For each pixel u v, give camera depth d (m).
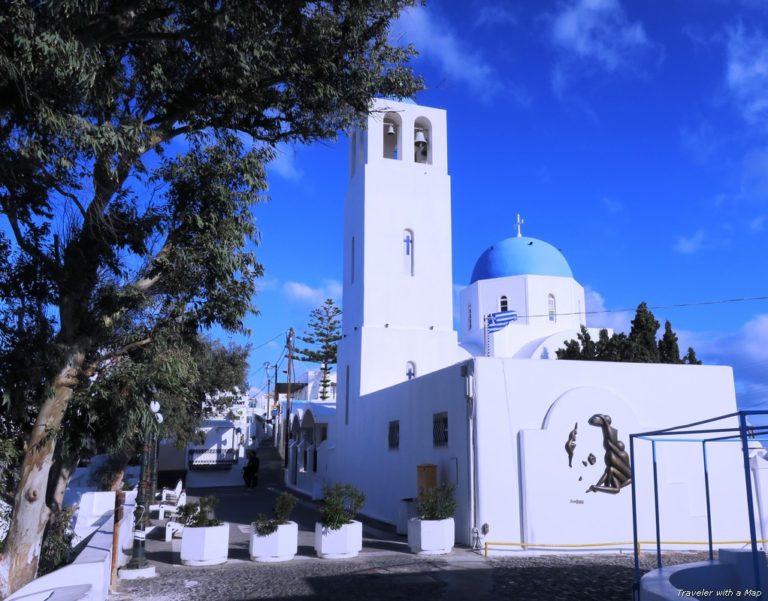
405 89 12.72
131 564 12.05
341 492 14.30
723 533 16.03
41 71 7.73
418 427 18.47
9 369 9.54
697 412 16.69
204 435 31.45
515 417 15.44
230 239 10.85
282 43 11.10
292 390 58.69
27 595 8.33
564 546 14.75
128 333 10.77
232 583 11.20
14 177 9.06
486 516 14.79
